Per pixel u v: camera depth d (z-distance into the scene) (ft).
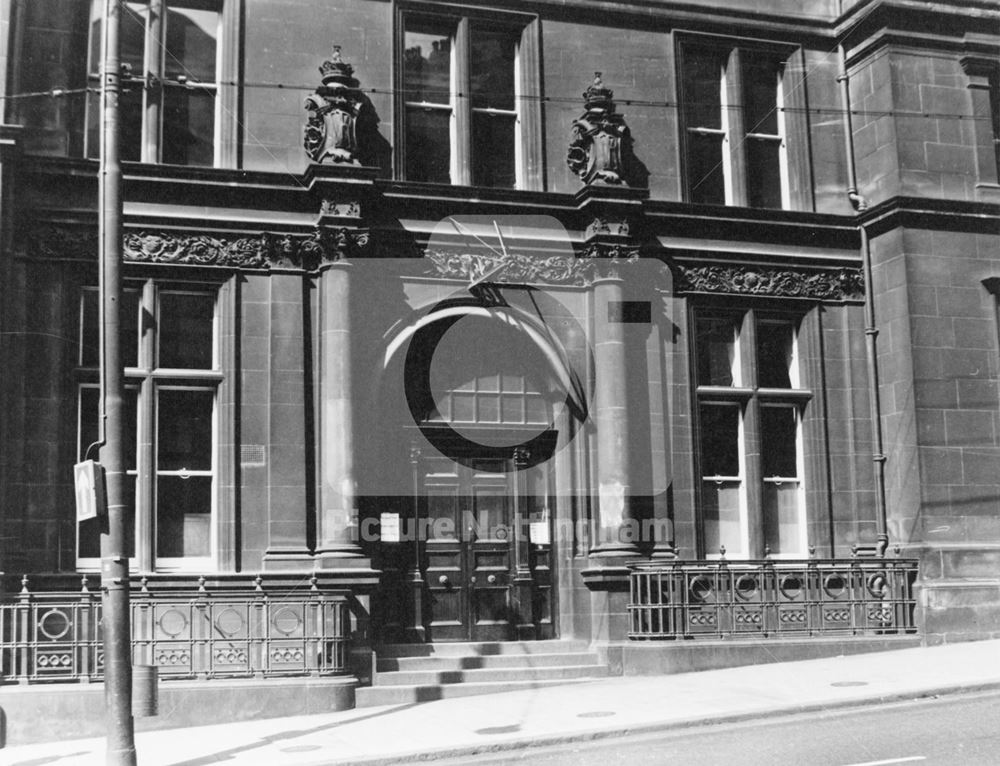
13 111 50.06
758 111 63.21
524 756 36.83
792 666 51.62
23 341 49.78
